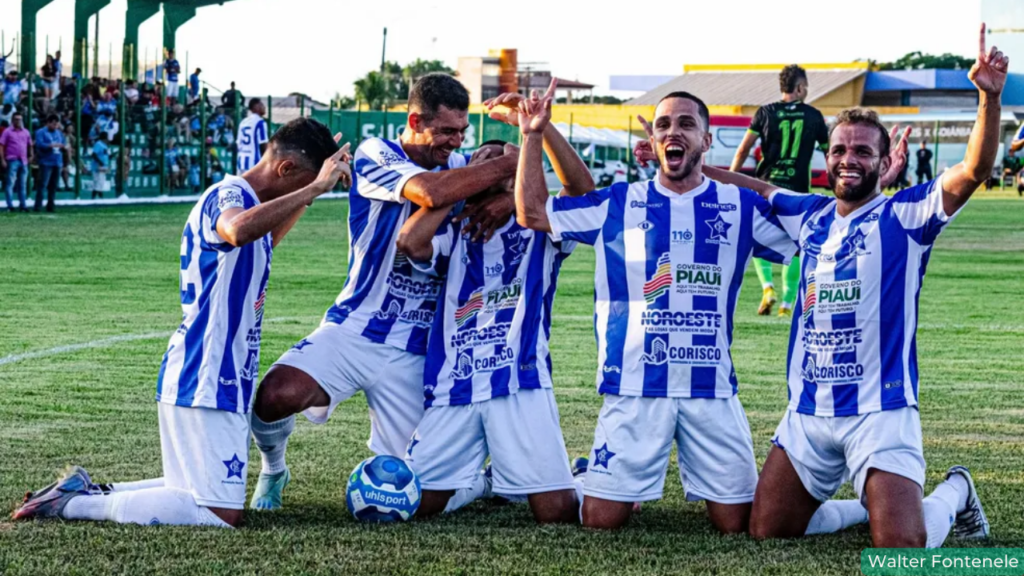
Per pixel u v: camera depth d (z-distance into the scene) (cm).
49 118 2233
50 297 1106
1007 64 379
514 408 458
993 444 586
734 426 440
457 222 464
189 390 426
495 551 396
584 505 446
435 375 466
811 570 377
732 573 373
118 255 1500
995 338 948
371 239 474
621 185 452
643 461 438
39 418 617
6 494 466
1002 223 2452
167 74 3139
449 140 478
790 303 1067
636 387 440
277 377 457
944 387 738
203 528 417
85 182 2661
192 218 434
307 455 555
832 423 413
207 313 428
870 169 411
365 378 475
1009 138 4619
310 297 1147
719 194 444
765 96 5966
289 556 384
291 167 438
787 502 424
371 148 475
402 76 6894
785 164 1046
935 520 404
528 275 464
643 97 6225
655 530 439
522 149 448
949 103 6328
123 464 525
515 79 6612
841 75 6122
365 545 400
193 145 3086
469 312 462
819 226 427
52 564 369
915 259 410
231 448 429
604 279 449
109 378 730
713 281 439
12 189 2225
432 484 461
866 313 410
